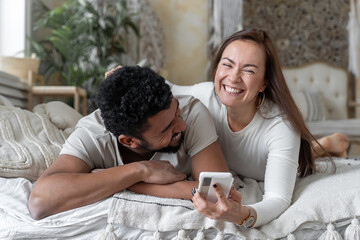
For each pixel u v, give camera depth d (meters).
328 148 1.80
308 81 4.59
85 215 0.96
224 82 1.06
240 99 1.06
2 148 1.25
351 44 4.45
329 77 4.60
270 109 1.15
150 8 4.61
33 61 2.98
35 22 3.93
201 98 1.29
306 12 4.59
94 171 1.04
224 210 0.86
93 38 3.82
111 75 0.94
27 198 1.06
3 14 3.39
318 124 3.25
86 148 1.06
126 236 0.95
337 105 4.57
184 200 0.99
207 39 4.98
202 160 1.07
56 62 4.01
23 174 1.22
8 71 2.88
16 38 3.39
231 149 1.23
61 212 0.97
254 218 0.93
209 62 4.72
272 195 1.03
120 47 4.05
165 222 0.95
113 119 0.92
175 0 5.04
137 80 0.92
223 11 4.36
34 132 1.42
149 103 0.90
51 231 0.96
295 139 1.10
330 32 4.59
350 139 3.16
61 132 1.54
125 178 0.98
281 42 4.61
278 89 1.11
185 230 0.95
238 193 0.92
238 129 1.18
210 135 1.09
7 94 2.64
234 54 1.04
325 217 0.98
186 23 5.03
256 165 1.24
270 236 0.94
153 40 4.59
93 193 0.96
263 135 1.14
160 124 0.93
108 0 4.20
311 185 1.10
